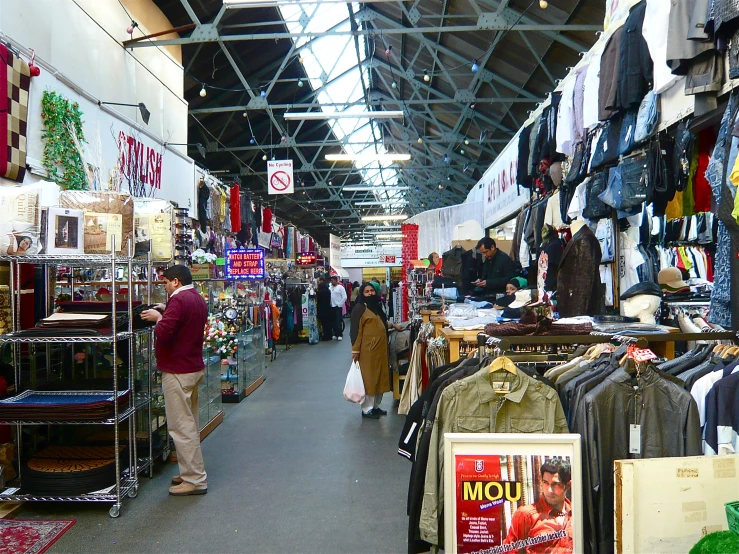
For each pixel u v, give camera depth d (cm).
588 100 437
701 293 399
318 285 1567
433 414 224
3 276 399
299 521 336
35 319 428
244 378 714
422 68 1143
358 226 3281
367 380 589
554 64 888
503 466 196
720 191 271
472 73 1033
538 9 748
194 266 685
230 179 1641
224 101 1211
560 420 210
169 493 380
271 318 1070
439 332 447
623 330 274
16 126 422
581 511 195
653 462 182
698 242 498
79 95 535
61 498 345
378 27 1020
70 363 454
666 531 181
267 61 1117
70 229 360
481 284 573
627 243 465
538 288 511
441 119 1434
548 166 563
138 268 533
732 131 257
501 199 938
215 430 551
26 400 359
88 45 665
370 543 306
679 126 347
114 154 611
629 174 389
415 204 2705
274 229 1385
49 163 470
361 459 455
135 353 420
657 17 345
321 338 1463
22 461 390
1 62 405
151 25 865
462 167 1689
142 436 430
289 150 1672
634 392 207
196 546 304
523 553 193
